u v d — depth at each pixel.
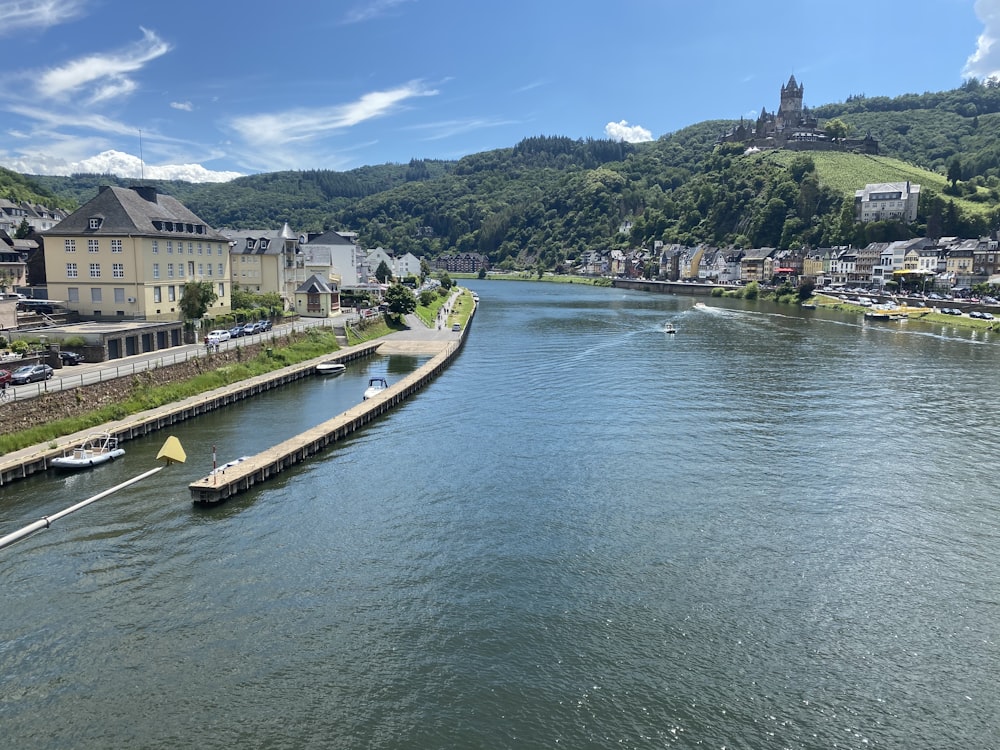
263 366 81.06
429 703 26.05
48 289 86.12
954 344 112.69
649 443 55.81
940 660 28.89
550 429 59.88
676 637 30.09
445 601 32.38
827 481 47.78
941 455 53.44
